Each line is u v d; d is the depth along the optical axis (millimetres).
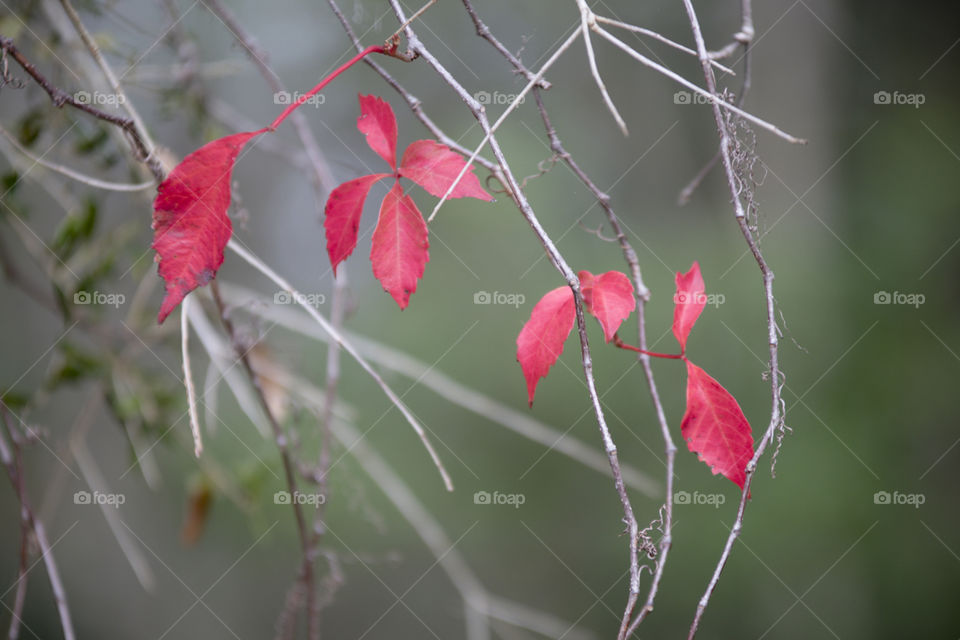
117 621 2297
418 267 698
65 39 910
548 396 2234
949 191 2246
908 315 2096
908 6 2410
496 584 2172
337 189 698
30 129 907
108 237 966
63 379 953
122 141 909
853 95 2361
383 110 702
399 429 2275
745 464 702
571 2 2174
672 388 2117
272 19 2391
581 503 2193
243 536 2178
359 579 2180
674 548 2053
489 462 2262
